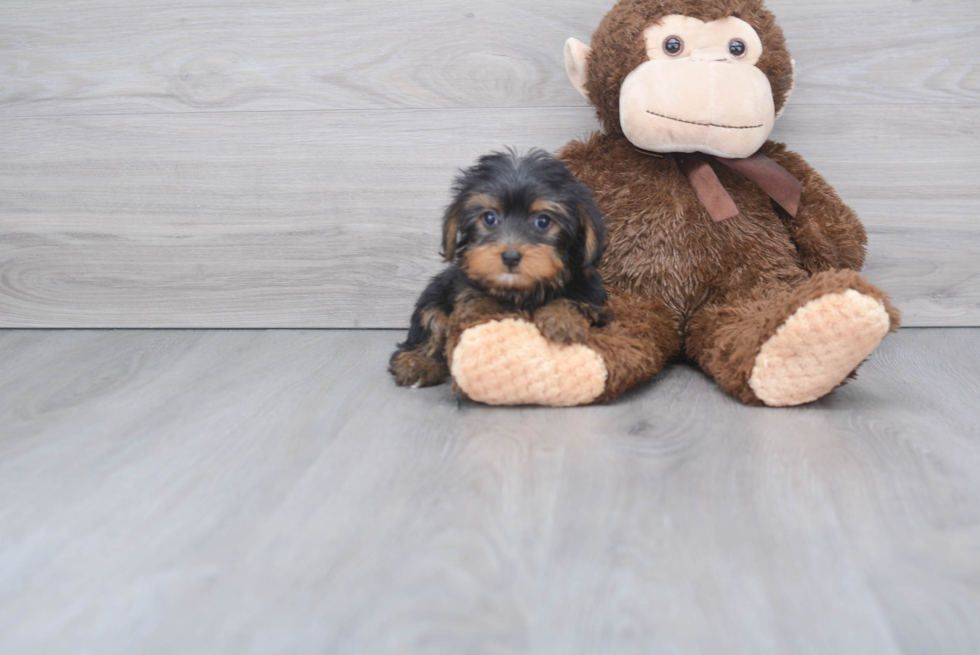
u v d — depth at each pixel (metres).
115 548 1.19
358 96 2.49
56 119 2.55
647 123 1.98
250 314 2.65
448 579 1.09
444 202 2.53
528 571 1.11
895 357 2.23
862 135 2.42
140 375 2.13
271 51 2.48
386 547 1.18
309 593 1.06
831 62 2.39
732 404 1.83
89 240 2.62
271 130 2.53
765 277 2.06
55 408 1.86
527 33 2.43
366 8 2.44
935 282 2.51
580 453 1.53
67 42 2.51
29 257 2.64
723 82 1.95
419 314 1.95
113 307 2.66
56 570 1.13
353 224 2.57
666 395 1.90
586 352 1.76
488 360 1.72
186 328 2.66
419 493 1.36
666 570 1.11
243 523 1.26
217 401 1.90
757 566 1.12
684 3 2.01
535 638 0.96
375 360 2.26
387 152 2.52
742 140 1.99
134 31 2.49
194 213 2.58
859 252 2.07
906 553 1.15
